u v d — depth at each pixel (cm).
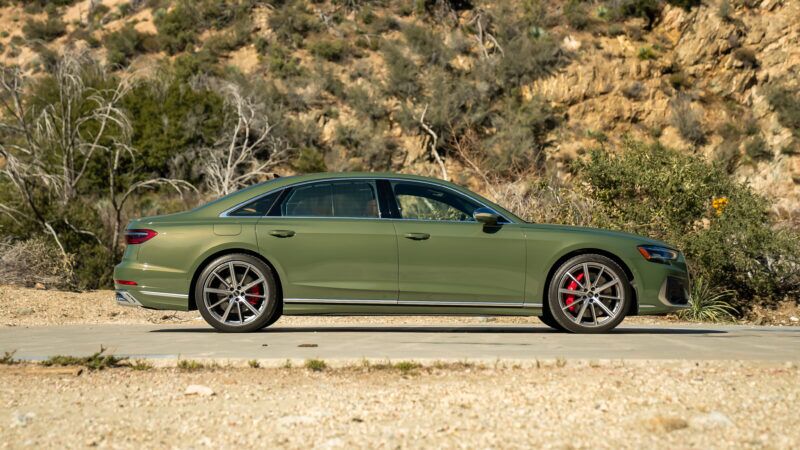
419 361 664
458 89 4225
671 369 635
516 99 4269
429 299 873
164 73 3678
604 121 4228
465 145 4022
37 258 1633
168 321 1164
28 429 488
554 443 444
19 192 1847
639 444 441
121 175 3025
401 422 492
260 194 895
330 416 506
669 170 1430
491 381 604
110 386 606
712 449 432
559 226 905
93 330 944
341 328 962
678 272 900
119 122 2028
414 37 4616
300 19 4834
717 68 4425
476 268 873
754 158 4097
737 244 1398
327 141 4103
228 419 506
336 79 4416
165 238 876
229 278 877
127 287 879
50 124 2011
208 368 664
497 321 1158
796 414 497
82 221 1811
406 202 894
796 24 4488
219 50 4697
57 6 5684
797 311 1380
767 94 4312
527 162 3912
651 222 1418
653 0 4597
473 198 905
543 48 4338
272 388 594
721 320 1307
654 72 4372
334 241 871
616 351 715
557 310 881
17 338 855
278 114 3909
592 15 4638
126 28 4872
